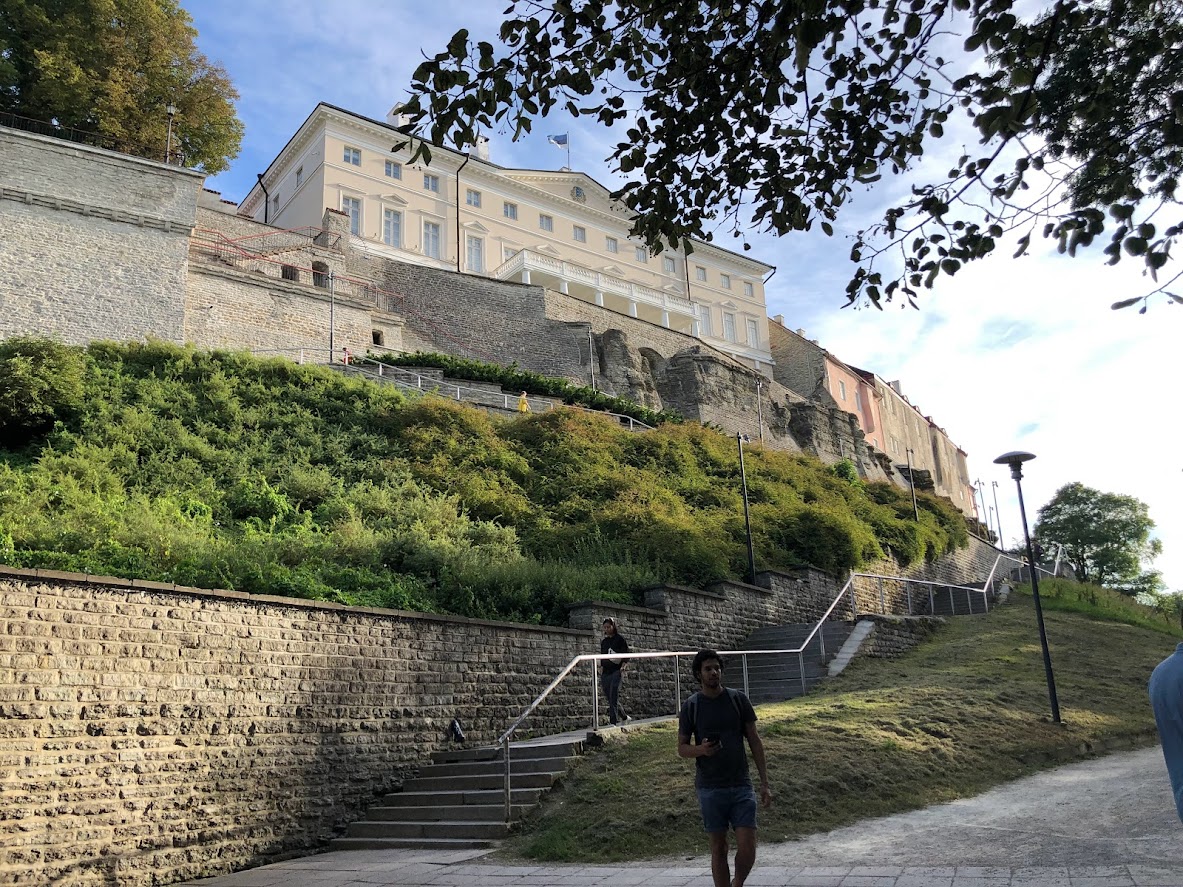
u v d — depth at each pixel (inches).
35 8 1475.1
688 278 2578.7
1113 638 887.7
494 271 2144.4
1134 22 276.7
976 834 340.5
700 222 334.0
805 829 365.7
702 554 873.5
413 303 1758.1
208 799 415.2
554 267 2137.1
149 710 405.4
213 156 1705.2
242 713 437.1
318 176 1924.2
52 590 387.5
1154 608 1288.1
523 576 676.1
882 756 437.4
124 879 378.9
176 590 426.3
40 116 1508.4
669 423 1499.8
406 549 685.3
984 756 469.7
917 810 391.9
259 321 1427.2
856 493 1472.7
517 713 563.5
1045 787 427.2
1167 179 272.1
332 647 482.0
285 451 948.6
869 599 1085.8
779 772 408.8
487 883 327.0
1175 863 275.1
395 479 948.6
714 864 243.9
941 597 1230.3
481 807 422.3
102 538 510.3
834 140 305.0
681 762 432.5
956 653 791.1
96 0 1513.3
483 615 605.9
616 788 416.2
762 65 292.0
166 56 1593.3
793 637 809.5
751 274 2773.1
